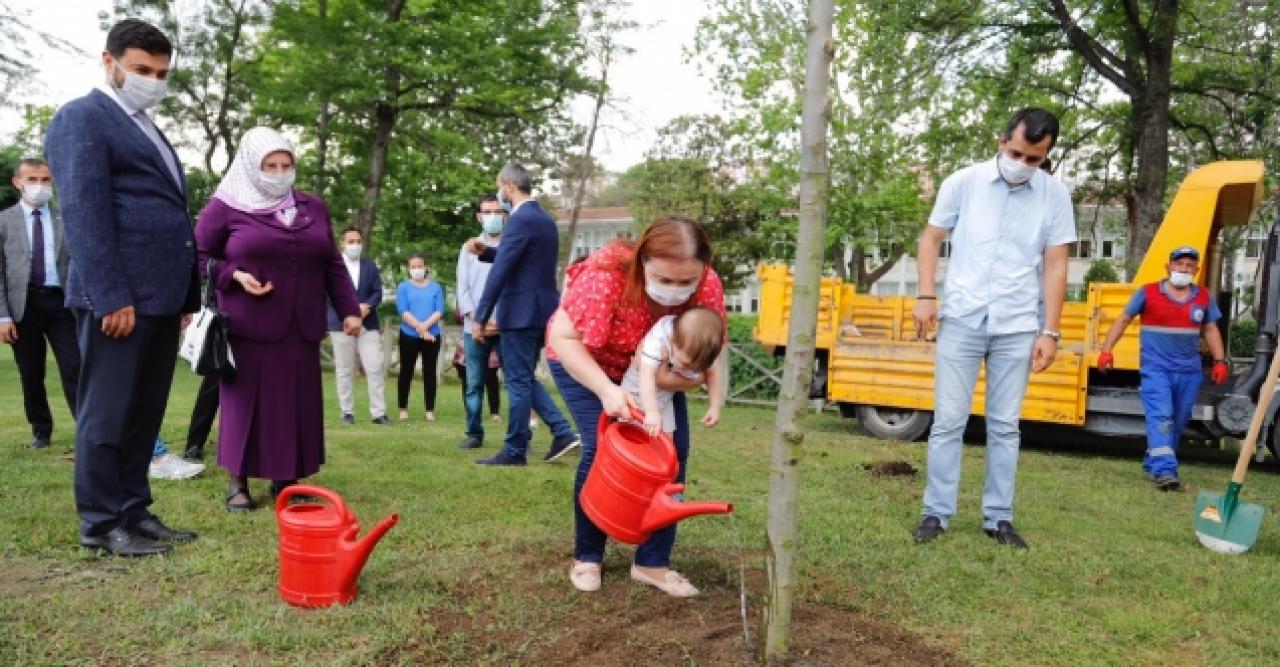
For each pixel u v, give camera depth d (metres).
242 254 4.30
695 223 3.07
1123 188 17.42
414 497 4.77
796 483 2.57
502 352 5.96
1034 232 4.38
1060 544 4.33
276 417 4.41
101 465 3.59
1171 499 5.86
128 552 3.57
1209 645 3.06
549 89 19.09
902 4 14.98
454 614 3.02
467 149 20.42
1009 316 4.34
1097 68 15.52
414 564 3.59
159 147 3.80
